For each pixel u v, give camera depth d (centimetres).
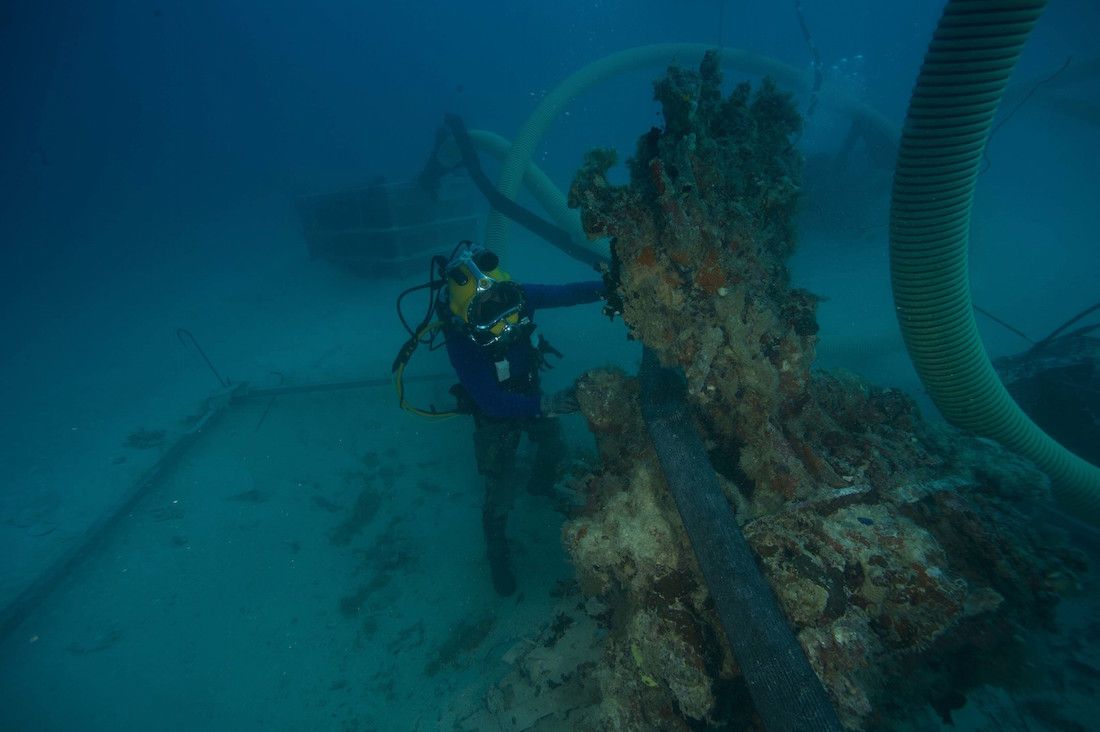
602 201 194
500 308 283
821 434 216
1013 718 213
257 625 382
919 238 191
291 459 527
